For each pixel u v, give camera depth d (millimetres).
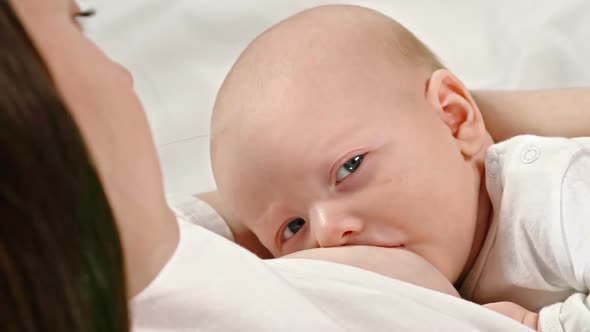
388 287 668
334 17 1055
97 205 356
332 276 678
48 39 439
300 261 722
